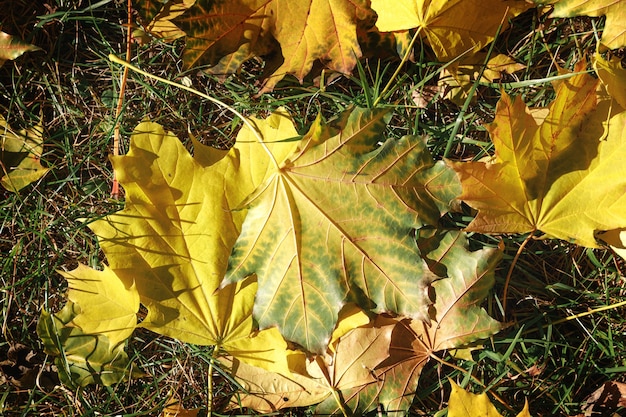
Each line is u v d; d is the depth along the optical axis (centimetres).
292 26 63
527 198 62
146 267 62
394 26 63
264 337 63
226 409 65
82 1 67
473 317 62
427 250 63
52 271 66
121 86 66
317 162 60
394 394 63
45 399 66
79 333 64
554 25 67
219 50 63
